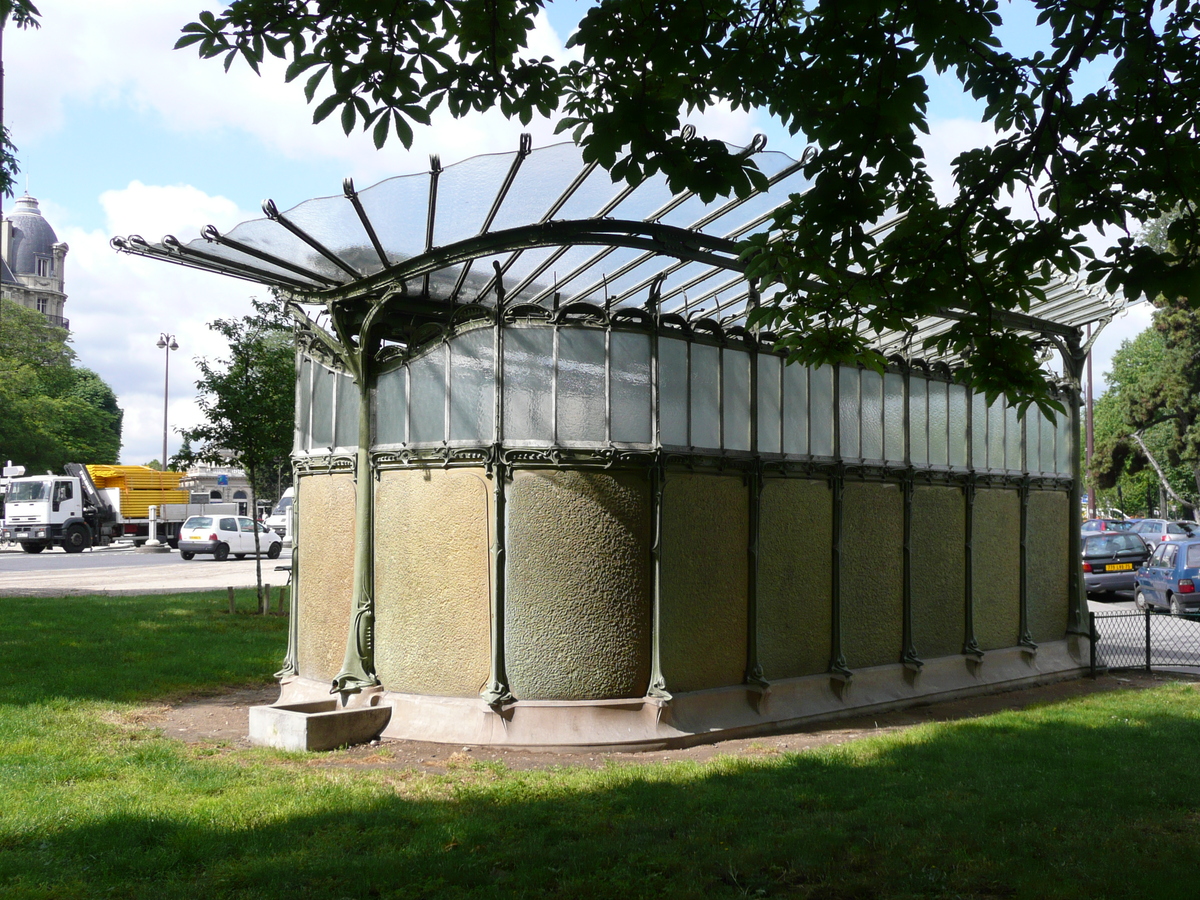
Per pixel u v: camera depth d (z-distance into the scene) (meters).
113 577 27.61
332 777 7.16
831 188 5.46
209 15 5.14
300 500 10.38
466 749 8.12
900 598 10.81
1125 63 5.74
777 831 5.84
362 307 9.63
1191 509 58.69
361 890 4.89
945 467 11.45
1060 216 5.85
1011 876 5.11
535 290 9.97
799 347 6.54
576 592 8.41
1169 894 4.82
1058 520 13.22
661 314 8.93
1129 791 6.70
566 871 5.19
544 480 8.46
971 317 6.45
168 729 9.02
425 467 8.88
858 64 5.01
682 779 7.08
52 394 71.88
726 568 9.20
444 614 8.68
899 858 5.39
